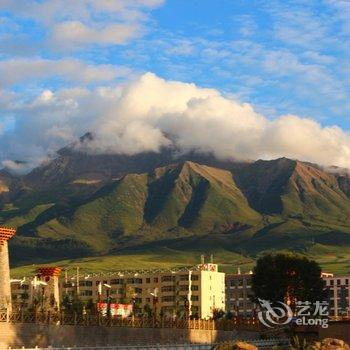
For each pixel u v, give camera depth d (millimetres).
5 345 120188
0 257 140125
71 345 135375
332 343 147250
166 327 165750
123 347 124750
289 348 154250
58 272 194625
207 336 181000
